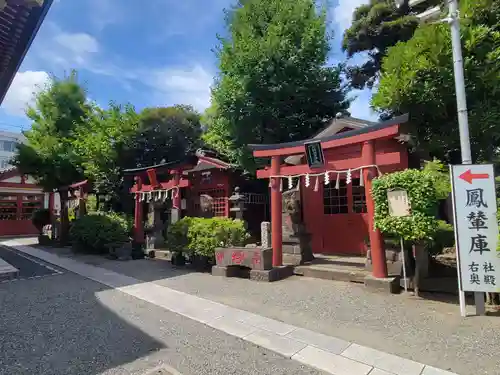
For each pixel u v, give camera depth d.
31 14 5.95
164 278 7.47
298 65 9.66
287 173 7.47
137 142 14.79
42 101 15.79
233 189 12.19
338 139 6.60
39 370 3.32
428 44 6.43
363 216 9.16
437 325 4.24
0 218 21.19
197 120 16.70
